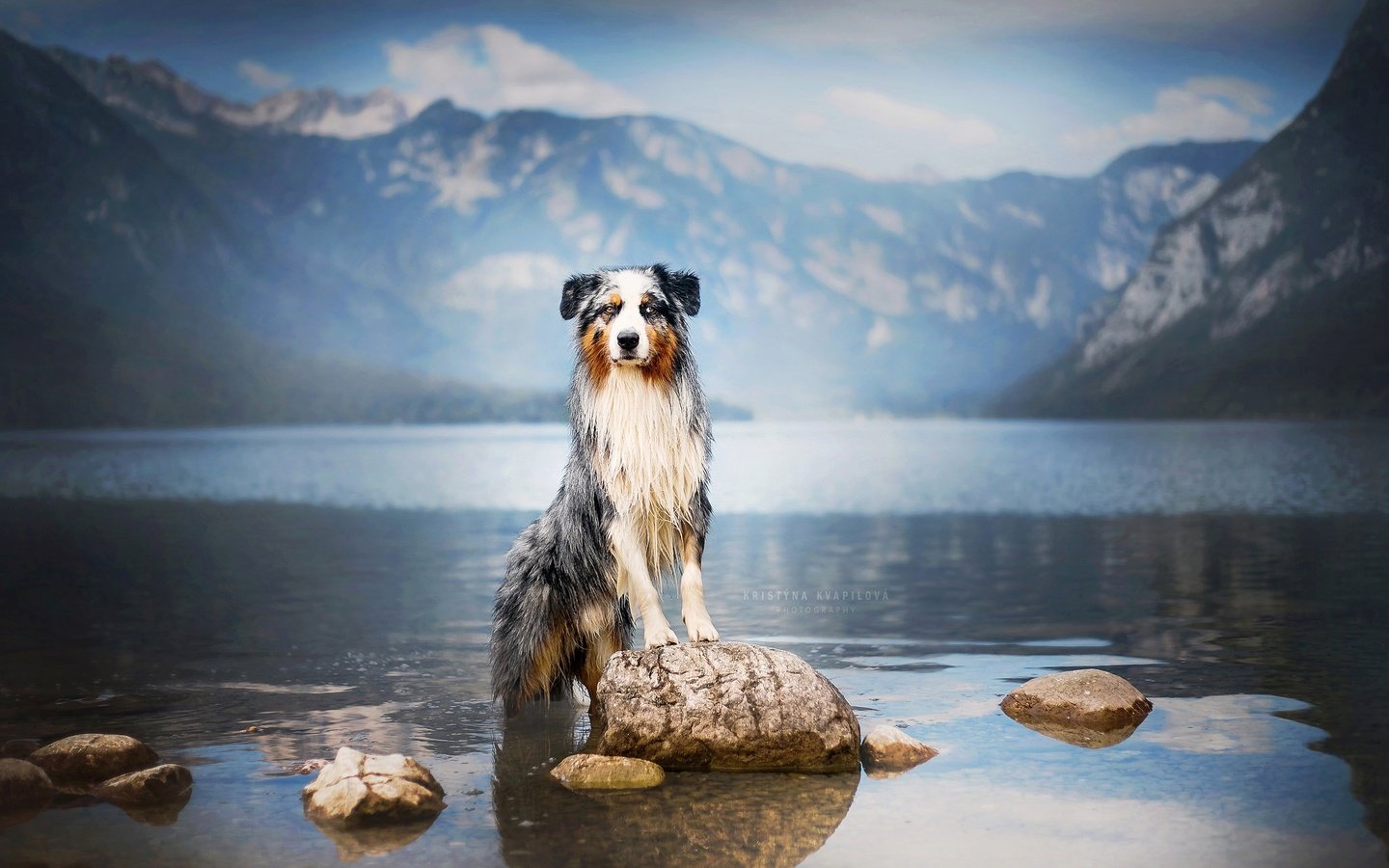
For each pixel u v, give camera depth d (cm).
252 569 1163
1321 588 930
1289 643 701
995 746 484
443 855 365
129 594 990
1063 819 389
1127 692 530
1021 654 688
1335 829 373
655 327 510
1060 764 455
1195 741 482
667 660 489
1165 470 2802
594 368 522
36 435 7362
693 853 365
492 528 1608
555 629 545
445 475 2894
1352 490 2078
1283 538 1323
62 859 364
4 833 389
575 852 368
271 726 534
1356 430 5556
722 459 3562
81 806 418
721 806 414
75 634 793
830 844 371
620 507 514
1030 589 967
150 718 550
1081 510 1773
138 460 3762
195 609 905
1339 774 430
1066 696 530
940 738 500
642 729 468
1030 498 2048
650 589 514
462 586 1033
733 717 468
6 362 11850
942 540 1395
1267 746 470
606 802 420
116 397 11944
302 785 441
